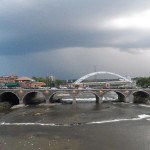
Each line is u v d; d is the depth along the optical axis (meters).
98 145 90.81
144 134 104.56
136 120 134.12
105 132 108.44
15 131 112.12
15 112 167.38
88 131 110.56
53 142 94.44
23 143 93.56
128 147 88.56
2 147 89.25
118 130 111.75
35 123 128.88
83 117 143.62
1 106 182.88
